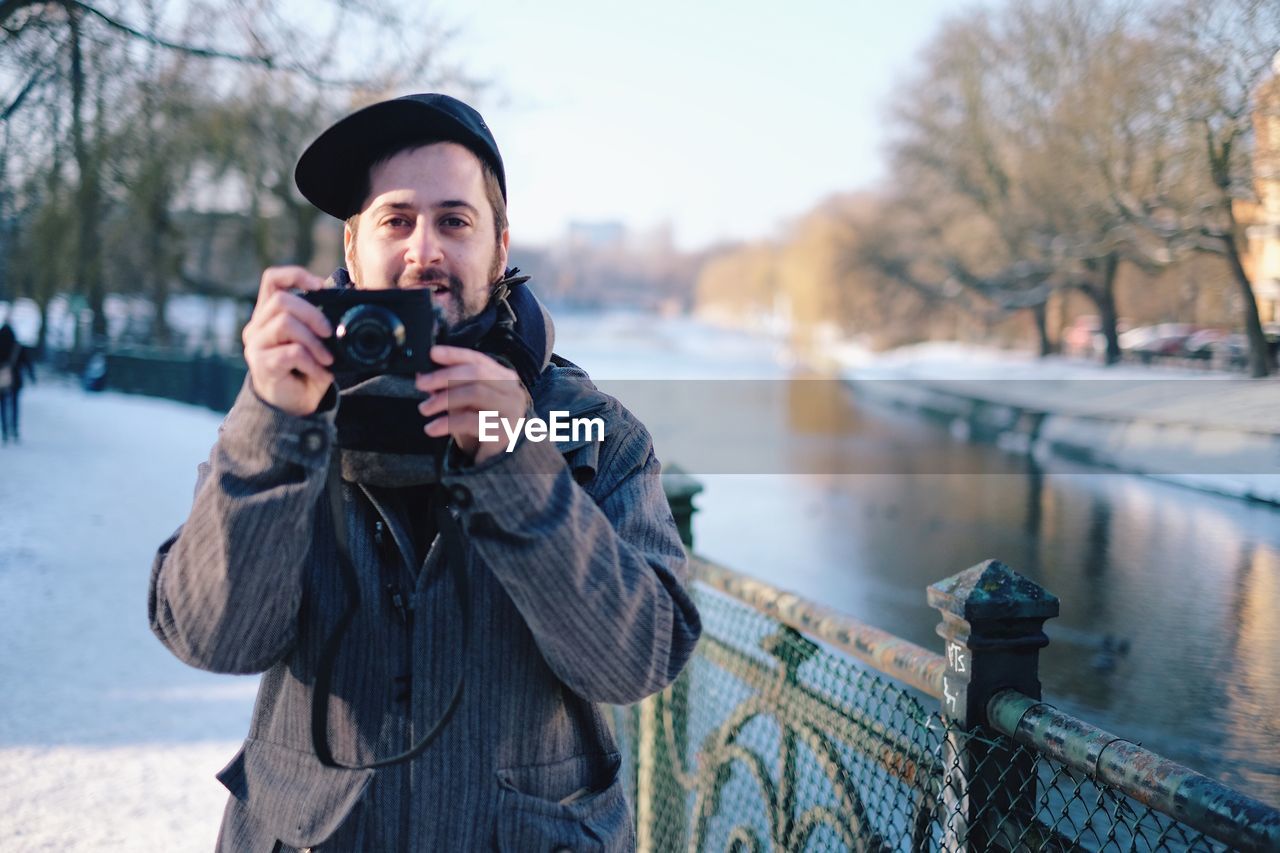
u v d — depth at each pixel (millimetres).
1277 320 16734
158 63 7785
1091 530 11414
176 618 1185
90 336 35156
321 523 1294
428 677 1245
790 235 63062
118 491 11266
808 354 55844
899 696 1809
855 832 1873
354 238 1375
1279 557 9523
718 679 2553
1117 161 22578
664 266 109188
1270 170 15008
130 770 3846
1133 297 30047
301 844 1233
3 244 25734
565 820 1269
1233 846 1184
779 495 14820
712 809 2480
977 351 48188
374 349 1107
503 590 1271
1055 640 6820
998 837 1598
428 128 1287
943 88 39000
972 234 41344
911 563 9680
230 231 28234
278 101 13070
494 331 1284
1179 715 5262
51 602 6320
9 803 3527
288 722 1280
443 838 1226
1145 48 17672
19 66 7297
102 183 9328
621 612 1177
